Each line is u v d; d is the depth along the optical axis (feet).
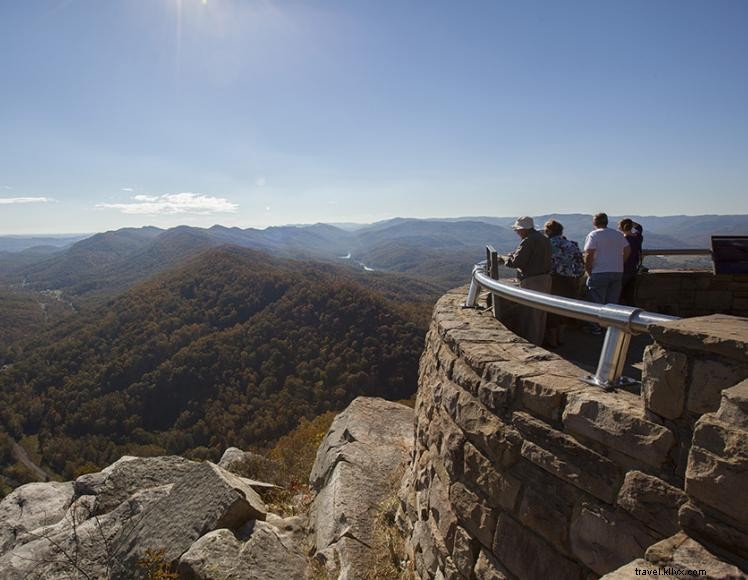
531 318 11.37
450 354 8.93
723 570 3.54
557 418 5.63
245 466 21.91
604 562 4.87
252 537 12.37
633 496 4.62
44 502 19.52
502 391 6.50
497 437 6.48
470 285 12.77
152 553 12.13
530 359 7.10
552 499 5.57
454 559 7.47
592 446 5.13
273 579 11.38
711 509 3.82
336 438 19.58
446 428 8.34
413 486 11.14
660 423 4.52
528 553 5.85
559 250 13.94
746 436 3.57
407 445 18.21
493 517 6.54
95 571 13.53
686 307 16.99
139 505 16.19
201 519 13.29
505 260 12.23
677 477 4.33
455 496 7.56
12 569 13.99
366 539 12.44
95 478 19.71
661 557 3.86
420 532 9.64
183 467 19.54
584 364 11.18
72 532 15.48
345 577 11.06
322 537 13.01
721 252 15.75
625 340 5.58
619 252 13.51
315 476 18.20
